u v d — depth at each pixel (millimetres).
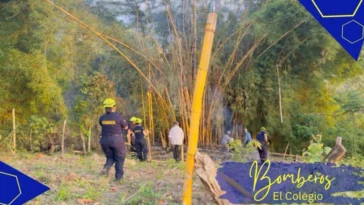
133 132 12836
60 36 14273
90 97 15703
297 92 19594
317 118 19047
